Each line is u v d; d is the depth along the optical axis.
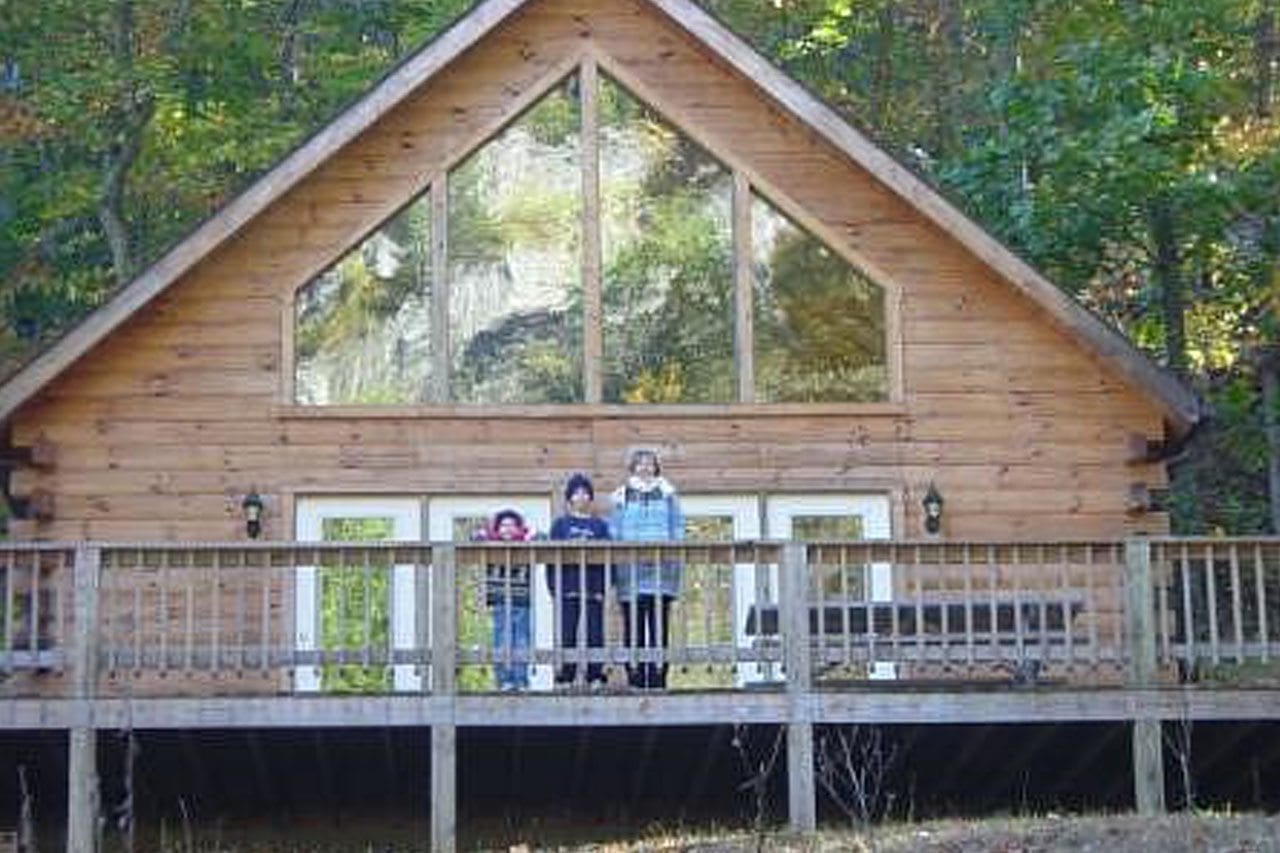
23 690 23.81
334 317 25.16
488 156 25.48
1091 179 32.28
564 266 25.34
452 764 20.39
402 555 20.69
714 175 25.50
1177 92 32.50
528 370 25.14
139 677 24.19
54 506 24.66
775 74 24.84
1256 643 20.97
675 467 25.00
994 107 34.97
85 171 39.84
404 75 24.81
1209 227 33.62
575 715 20.52
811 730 20.59
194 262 24.39
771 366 25.23
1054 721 20.81
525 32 25.58
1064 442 25.17
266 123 40.06
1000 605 20.97
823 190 25.45
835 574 24.47
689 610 24.61
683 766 22.34
